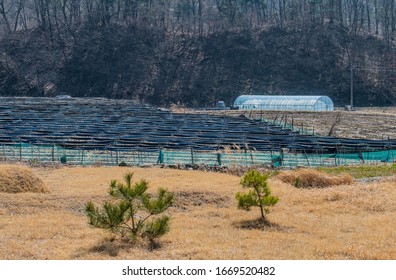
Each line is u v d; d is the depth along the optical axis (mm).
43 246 23906
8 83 179625
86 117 86000
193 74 183125
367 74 185625
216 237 25953
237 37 199375
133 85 178500
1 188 33500
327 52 194250
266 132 73688
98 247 23828
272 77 184250
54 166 50031
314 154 59031
